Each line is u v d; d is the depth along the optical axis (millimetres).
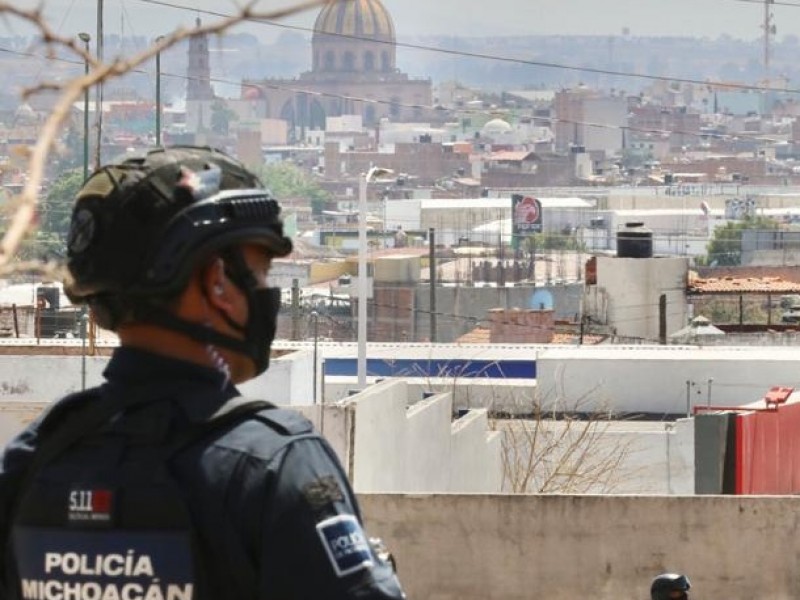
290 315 115000
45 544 6121
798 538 26422
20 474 6352
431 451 46125
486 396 69562
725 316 130375
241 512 5949
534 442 53688
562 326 116438
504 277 193000
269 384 55188
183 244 6320
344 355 77125
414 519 26859
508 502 26781
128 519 6008
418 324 146750
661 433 60375
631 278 115812
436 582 26781
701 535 26562
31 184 5695
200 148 6641
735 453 48625
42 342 58969
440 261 193375
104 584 6020
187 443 6066
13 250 5570
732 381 74250
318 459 6066
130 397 6230
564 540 26703
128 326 6438
